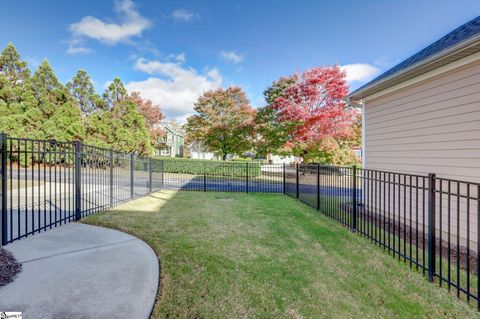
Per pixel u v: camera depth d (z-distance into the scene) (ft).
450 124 13.98
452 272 9.81
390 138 18.66
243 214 18.42
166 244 11.73
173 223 15.49
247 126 54.03
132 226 14.56
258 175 48.39
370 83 18.37
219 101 60.18
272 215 18.28
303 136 39.50
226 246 11.70
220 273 8.99
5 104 52.11
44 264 9.07
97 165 23.48
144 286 7.75
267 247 11.75
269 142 47.44
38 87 56.59
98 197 24.22
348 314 6.83
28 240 11.68
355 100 22.30
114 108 63.05
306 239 13.06
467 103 13.08
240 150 59.93
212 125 58.13
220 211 19.29
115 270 8.79
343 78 39.34
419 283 8.70
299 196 25.21
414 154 16.48
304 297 7.61
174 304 7.02
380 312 6.98
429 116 15.30
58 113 54.65
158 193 28.86
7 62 58.23
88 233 13.01
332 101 39.50
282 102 40.78
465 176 13.19
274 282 8.46
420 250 12.00
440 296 7.90
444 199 14.24
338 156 47.01
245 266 9.64
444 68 14.10
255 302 7.26
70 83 65.05
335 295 7.77
